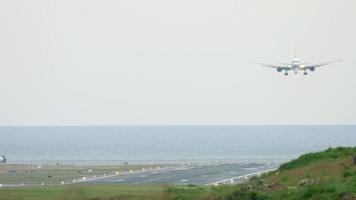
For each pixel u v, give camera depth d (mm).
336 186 186625
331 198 180125
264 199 195125
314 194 186750
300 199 187750
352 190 182875
